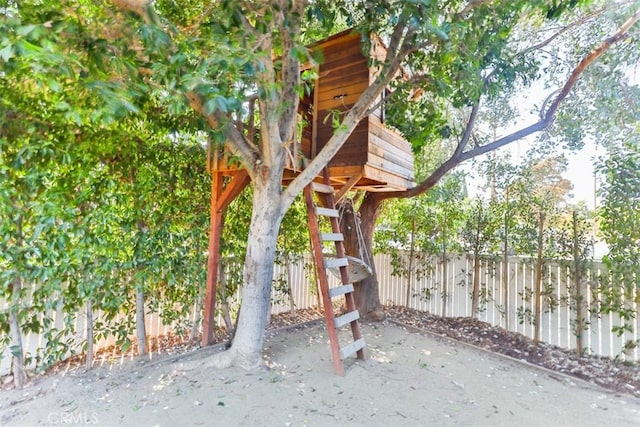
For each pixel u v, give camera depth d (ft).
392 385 8.92
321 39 13.14
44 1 6.52
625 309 11.68
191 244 12.43
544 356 12.52
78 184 9.80
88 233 9.61
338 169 12.80
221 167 11.72
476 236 16.19
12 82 8.49
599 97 14.07
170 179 11.90
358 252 16.33
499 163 16.05
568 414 8.07
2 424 7.25
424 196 17.78
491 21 10.17
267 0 7.32
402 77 11.92
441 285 17.87
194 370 9.48
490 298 15.83
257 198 9.96
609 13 12.92
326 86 13.46
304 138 13.42
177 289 12.42
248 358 9.57
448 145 21.26
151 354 11.60
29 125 8.92
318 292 19.43
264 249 9.89
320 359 10.46
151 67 6.49
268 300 10.12
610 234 11.91
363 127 12.47
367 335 13.43
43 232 9.02
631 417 8.04
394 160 14.82
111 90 5.52
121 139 10.39
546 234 13.85
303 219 16.75
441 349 12.20
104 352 11.81
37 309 9.48
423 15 7.85
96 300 10.26
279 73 10.13
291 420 7.14
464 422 7.40
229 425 6.92
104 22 6.44
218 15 7.64
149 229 11.21
